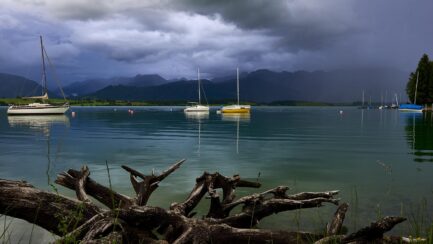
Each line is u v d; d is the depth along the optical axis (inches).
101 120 2541.8
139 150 814.5
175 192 399.9
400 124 2058.3
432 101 4562.0
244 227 243.3
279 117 3312.0
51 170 541.0
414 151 804.0
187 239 195.9
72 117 3117.6
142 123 2149.4
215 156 713.0
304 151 797.2
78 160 652.1
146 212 199.9
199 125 1937.7
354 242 182.7
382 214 307.4
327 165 597.3
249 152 776.3
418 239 192.1
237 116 3548.2
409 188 418.0
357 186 433.1
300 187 430.3
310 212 317.4
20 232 258.1
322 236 209.3
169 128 1662.2
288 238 205.5
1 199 205.3
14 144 935.7
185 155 726.5
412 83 4763.8
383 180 470.0
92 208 220.2
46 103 3526.1
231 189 290.4
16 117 3046.3
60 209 213.6
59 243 170.7
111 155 723.4
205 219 217.0
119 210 195.3
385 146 908.0
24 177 480.7
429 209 322.3
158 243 193.5
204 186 280.7
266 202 250.5
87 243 163.8
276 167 579.2
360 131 1487.5
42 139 1089.4
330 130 1546.5
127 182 458.6
